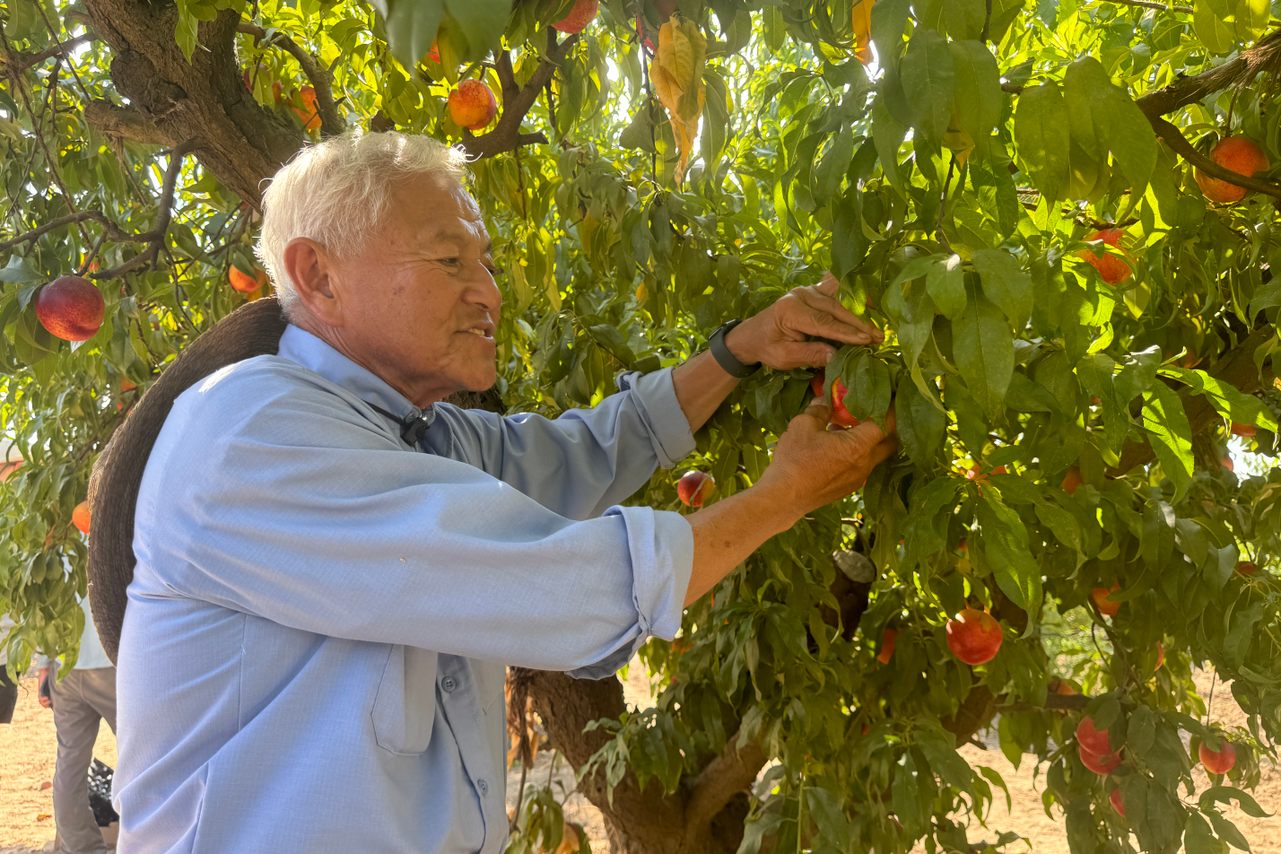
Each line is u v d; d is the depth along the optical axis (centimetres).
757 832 195
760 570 206
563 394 195
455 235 133
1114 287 144
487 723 135
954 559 158
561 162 196
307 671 116
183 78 181
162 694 119
